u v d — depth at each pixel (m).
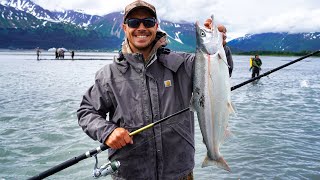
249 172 2.00
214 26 1.10
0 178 1.97
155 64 1.09
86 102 1.14
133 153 1.08
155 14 1.11
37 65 14.37
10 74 9.39
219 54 1.08
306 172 2.00
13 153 2.38
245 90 6.28
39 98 4.86
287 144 2.53
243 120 3.41
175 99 1.09
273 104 4.54
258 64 7.94
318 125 3.21
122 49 1.14
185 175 1.10
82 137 2.74
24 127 3.08
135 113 1.07
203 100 1.09
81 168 2.10
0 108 4.02
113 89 1.08
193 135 1.14
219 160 1.11
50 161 2.24
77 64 15.57
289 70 13.71
